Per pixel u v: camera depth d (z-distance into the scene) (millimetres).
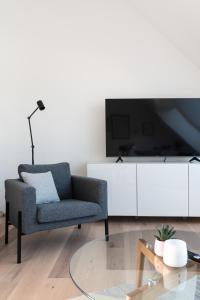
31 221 2514
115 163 3605
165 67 3969
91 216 2830
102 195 2895
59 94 4012
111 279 1737
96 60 3988
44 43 3984
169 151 3787
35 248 2773
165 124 3775
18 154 4016
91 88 4000
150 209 3578
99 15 3971
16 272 2270
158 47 3965
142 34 3967
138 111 3787
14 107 4000
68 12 3973
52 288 2014
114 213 3604
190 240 2238
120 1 3955
